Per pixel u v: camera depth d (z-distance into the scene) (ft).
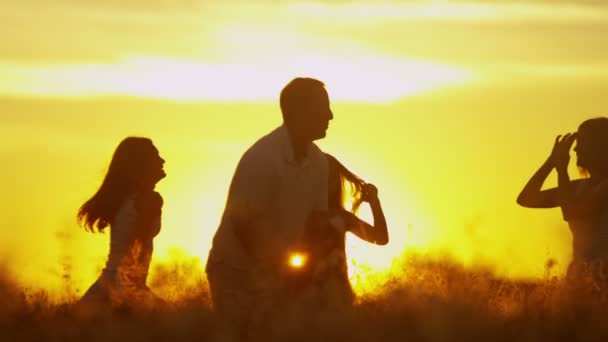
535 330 62.80
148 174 83.97
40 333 66.49
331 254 71.51
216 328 63.46
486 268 72.74
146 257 82.64
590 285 70.38
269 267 72.90
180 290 78.89
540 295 69.31
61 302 76.89
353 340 61.62
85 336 65.21
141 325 64.59
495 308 66.74
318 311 64.28
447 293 67.05
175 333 63.21
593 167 85.46
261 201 75.66
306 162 76.59
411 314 63.93
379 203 78.18
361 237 76.69
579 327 64.13
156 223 83.82
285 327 62.23
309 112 75.82
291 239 76.43
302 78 76.64
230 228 75.92
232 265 75.87
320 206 77.66
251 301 68.95
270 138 76.38
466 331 62.03
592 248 82.23
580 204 82.89
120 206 82.64
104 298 80.33
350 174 79.05
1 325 68.13
